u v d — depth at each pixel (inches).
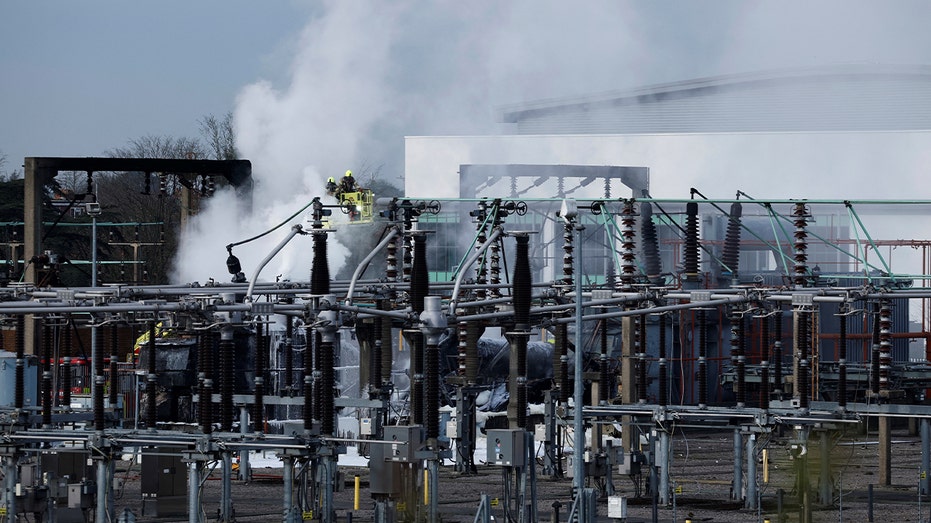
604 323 7549.2
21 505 5064.0
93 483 5172.2
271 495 6638.8
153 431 5206.7
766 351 5999.0
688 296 6294.3
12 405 6496.1
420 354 5241.1
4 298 5880.9
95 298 5408.5
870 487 5634.8
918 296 6594.5
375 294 6594.5
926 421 6801.2
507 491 5004.9
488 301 6446.9
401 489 4958.2
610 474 6451.8
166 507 5615.2
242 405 7377.0
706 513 5851.4
